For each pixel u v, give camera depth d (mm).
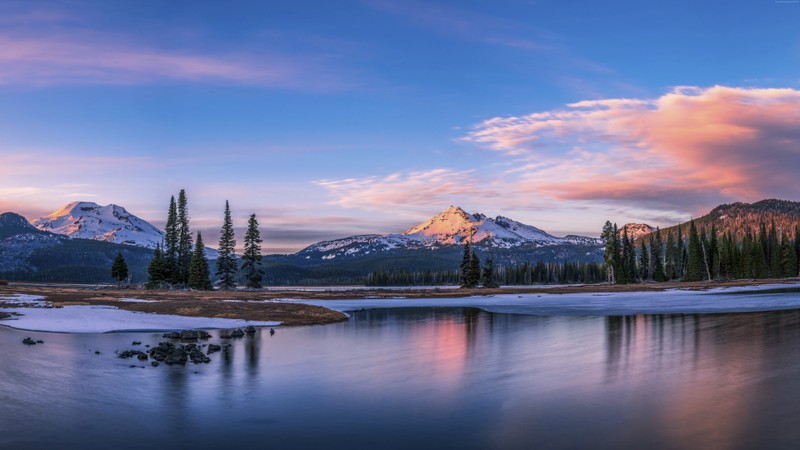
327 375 21406
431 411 15977
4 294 68875
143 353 24875
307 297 86750
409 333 36812
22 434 13727
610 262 143375
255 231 114062
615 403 16594
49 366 22359
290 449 12742
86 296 66938
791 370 21125
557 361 24344
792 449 12406
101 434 13797
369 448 12805
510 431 13992
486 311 58406
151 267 102875
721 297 72188
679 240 157875
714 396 17234
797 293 78250
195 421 14984
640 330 36000
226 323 42000
